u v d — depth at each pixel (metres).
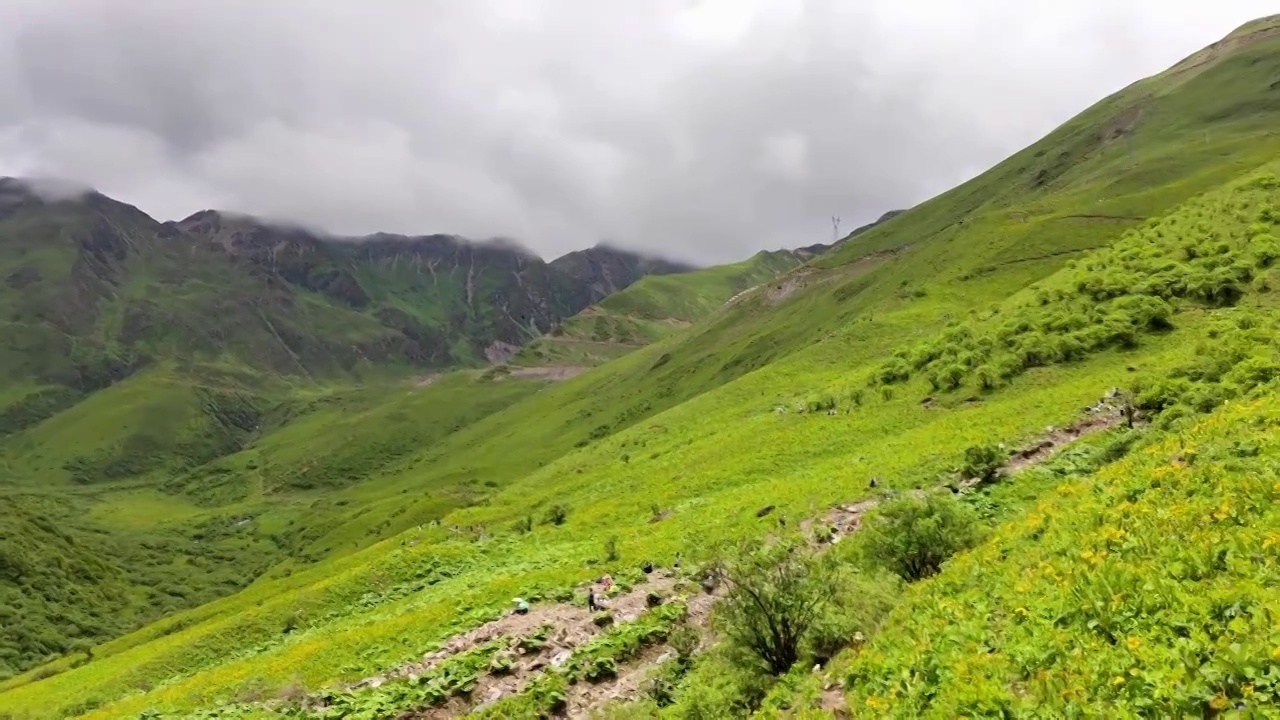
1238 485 13.17
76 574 177.75
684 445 81.81
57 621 154.88
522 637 29.91
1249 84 176.12
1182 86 198.00
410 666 29.98
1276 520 11.23
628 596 33.78
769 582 18.78
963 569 16.97
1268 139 130.00
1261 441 15.62
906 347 69.62
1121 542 13.07
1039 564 13.99
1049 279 71.50
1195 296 51.53
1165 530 12.72
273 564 199.38
